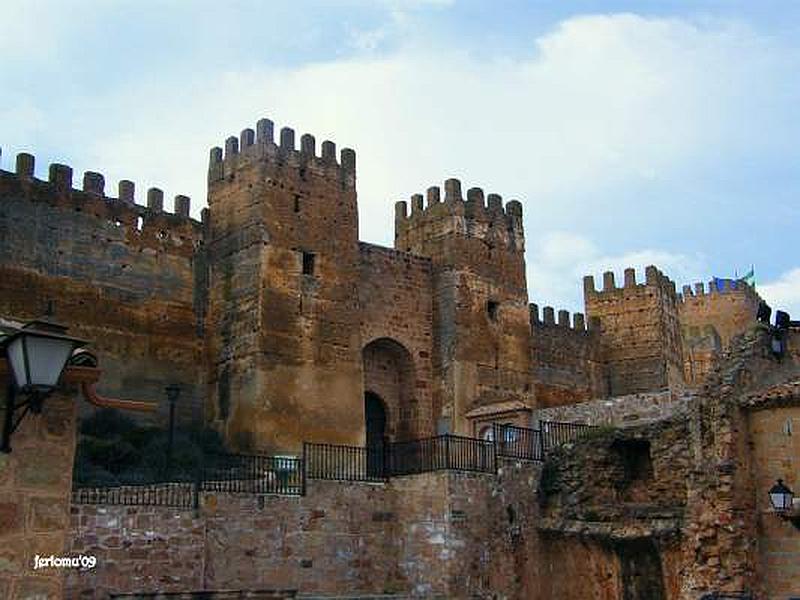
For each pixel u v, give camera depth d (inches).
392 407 1905.8
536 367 2384.4
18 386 395.5
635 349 2603.3
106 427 1475.1
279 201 1685.5
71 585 911.0
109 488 1023.0
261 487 1114.1
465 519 1160.8
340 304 1715.1
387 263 1915.6
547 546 1268.5
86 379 451.5
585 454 1279.5
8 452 427.8
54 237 1566.2
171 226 1724.9
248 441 1540.4
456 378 1886.1
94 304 1584.6
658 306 2608.3
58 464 441.1
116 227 1651.1
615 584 1157.1
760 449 1032.2
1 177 1525.6
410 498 1194.6
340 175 1796.3
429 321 1961.1
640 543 1125.7
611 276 2694.4
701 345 3287.4
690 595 1013.8
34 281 1521.9
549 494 1294.3
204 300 1726.1
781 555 997.2
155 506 993.5
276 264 1643.7
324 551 1124.5
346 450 1444.4
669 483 1190.9
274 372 1578.5
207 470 1320.1
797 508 951.0
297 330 1632.6
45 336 395.9
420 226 2057.1
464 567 1141.7
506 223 2107.5
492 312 2016.5
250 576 1051.9
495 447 1257.4
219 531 1037.8
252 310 1610.5
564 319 2546.8
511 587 1203.2
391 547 1195.9
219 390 1640.0
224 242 1728.6
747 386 1058.7
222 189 1769.2
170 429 1253.1
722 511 998.4
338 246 1747.0
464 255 1989.4
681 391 1416.1
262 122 1707.7
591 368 2566.4
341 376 1668.3
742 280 3531.0
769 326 1106.1
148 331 1637.6
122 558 954.1
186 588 992.9
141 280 1656.0
